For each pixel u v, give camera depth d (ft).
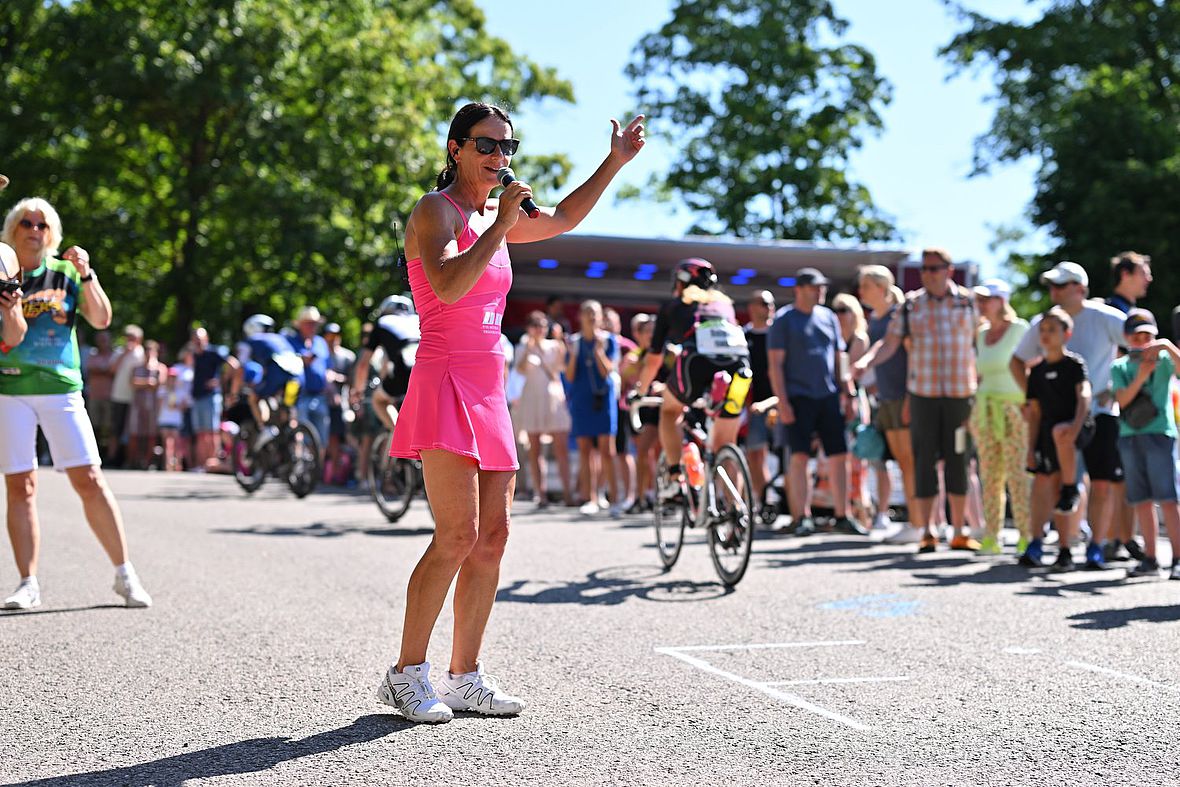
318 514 39.63
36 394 20.84
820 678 15.90
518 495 51.55
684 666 16.62
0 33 90.99
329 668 16.43
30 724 13.50
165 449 66.85
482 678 14.24
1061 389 26.84
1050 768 12.02
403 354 36.04
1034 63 110.32
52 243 20.90
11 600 20.77
